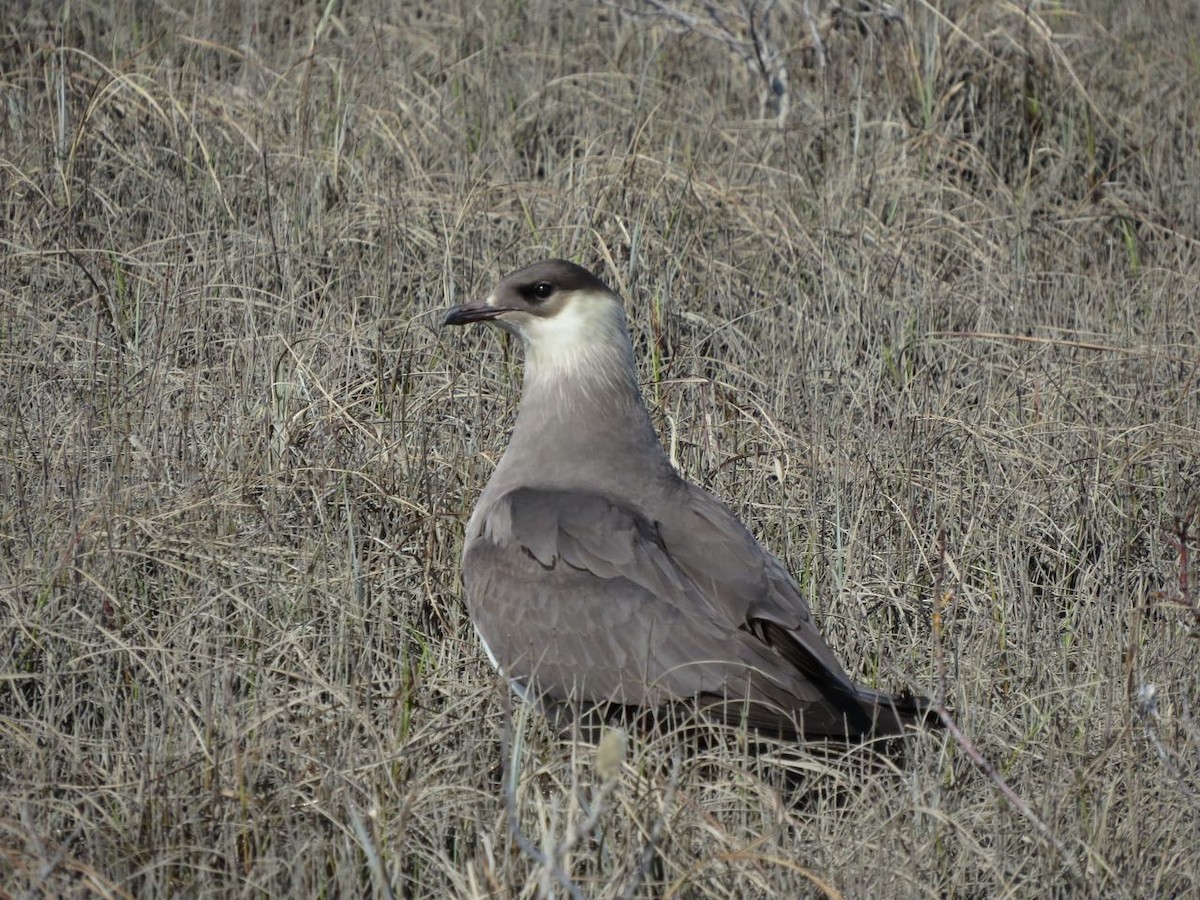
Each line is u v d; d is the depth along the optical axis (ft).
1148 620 45.21
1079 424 54.34
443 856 33.53
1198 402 56.70
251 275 58.13
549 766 35.94
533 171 71.26
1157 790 37.83
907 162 72.02
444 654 42.52
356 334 54.65
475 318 43.19
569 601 39.50
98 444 48.03
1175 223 71.56
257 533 44.68
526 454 43.27
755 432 52.60
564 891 32.50
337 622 42.11
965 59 78.28
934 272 65.57
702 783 36.63
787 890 33.76
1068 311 63.46
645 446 42.78
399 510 46.29
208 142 66.69
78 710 38.88
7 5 77.97
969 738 39.47
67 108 65.62
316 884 33.40
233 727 36.17
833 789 38.37
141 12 80.79
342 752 36.76
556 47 82.99
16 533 43.42
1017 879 35.14
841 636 44.34
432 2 86.94
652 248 61.82
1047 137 76.38
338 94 69.87
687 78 81.20
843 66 80.33
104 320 55.83
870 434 52.49
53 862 31.12
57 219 59.93
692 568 39.88
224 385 51.29
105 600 41.04
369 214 62.28
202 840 34.01
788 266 63.52
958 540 48.32
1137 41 90.48
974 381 57.41
